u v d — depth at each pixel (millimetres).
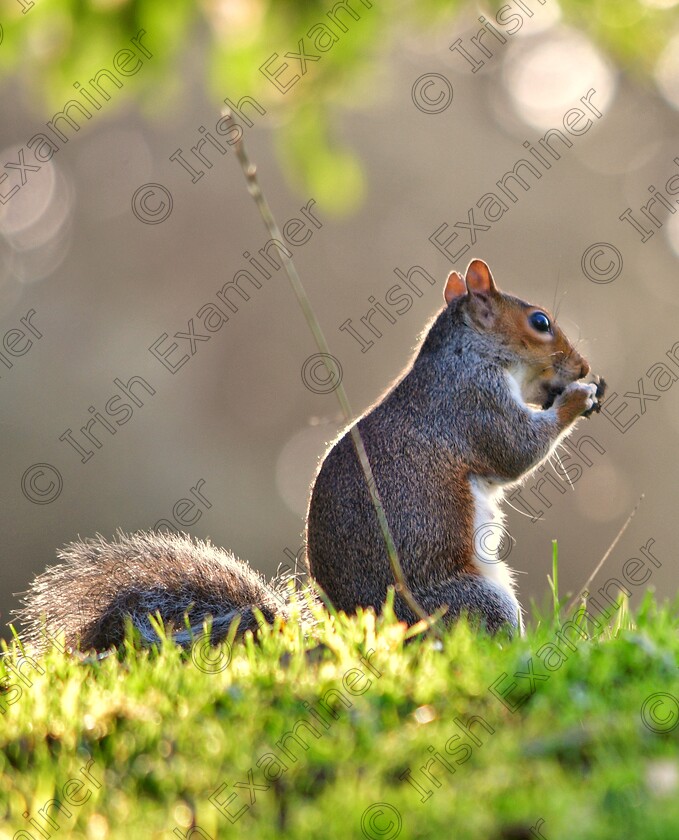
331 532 10289
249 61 9906
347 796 5629
